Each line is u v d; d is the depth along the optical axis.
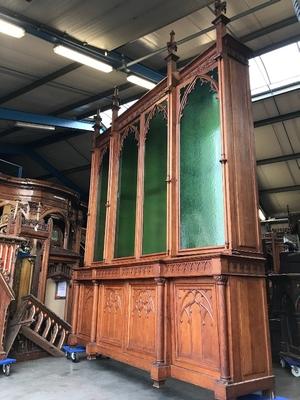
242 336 3.23
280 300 5.92
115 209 5.79
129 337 4.48
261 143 11.56
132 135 5.70
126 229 5.40
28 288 7.71
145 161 5.18
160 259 4.02
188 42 7.12
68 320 9.64
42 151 14.21
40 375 4.71
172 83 4.75
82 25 5.98
